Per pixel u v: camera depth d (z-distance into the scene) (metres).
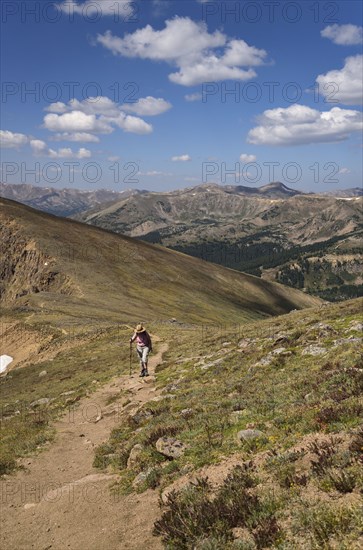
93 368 35.28
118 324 68.25
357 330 20.39
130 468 10.86
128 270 169.88
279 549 5.77
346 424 8.80
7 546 8.11
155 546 7.04
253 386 15.41
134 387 23.06
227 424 11.38
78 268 148.88
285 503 6.77
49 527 8.62
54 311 85.25
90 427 17.00
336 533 5.63
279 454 8.45
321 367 14.66
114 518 8.35
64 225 197.62
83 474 11.69
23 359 59.75
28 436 16.52
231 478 7.93
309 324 28.42
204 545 6.38
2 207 187.12
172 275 191.88
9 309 89.12
